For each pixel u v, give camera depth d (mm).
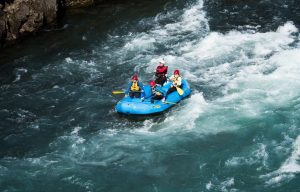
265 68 27359
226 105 24688
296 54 28344
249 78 26656
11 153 22391
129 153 22031
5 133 23766
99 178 20719
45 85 27453
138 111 23969
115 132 23484
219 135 22797
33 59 29922
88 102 25906
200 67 28141
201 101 25125
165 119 24094
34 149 22594
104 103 25781
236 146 22078
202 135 22859
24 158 21984
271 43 29828
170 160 21562
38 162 21672
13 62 29672
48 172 21062
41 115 25031
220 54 29141
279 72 26844
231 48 29625
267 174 20453
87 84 27422
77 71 28562
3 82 27844
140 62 29109
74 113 25078
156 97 24562
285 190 19656
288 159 21109
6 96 26609
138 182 20516
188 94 25516
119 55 29938
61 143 22875
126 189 20219
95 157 21906
